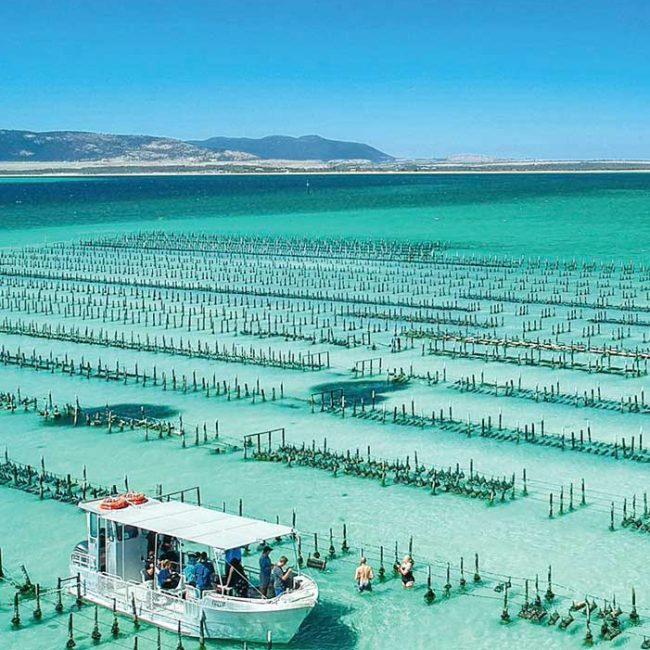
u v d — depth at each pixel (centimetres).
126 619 5022
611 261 18062
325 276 16638
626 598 5169
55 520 6369
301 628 4906
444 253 19712
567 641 4753
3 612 5128
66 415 8738
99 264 18512
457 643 4756
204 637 4734
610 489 6725
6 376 10219
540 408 8688
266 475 7125
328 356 10375
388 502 6569
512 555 5712
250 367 10362
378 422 8381
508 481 6875
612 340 11325
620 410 8581
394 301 14125
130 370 10350
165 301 14475
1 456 7644
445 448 7675
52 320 13175
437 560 5662
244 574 4950
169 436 8081
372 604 5150
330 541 5838
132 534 5088
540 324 12269
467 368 10162
